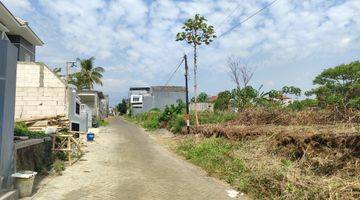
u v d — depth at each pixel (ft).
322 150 36.81
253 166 41.14
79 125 95.30
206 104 171.01
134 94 309.01
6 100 30.83
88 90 176.14
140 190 37.81
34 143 41.24
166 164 56.75
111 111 414.82
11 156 32.45
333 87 115.96
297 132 43.09
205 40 104.94
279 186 33.60
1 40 30.66
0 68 30.48
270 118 72.08
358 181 29.53
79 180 41.91
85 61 198.08
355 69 116.67
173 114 128.77
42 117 68.69
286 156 41.73
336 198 27.71
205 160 54.70
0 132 30.04
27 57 92.68
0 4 60.49
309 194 29.89
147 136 110.42
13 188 32.22
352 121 50.85
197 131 85.20
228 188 39.91
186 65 104.63
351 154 33.83
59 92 79.46
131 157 63.36
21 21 79.15
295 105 92.53
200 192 37.73
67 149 53.21
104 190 37.24
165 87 254.47
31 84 82.07
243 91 109.50
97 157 61.82
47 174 43.88
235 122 78.54
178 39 104.63
